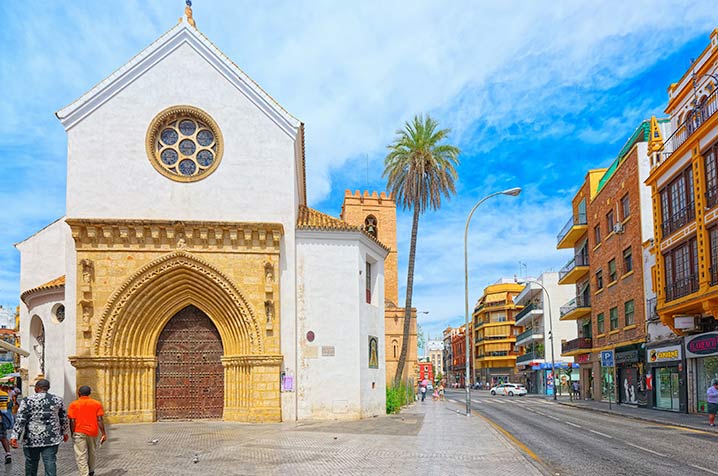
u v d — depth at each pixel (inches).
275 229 914.7
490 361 4190.5
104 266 880.9
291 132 957.2
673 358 1178.0
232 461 517.7
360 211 2647.6
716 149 925.2
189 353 931.3
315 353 928.3
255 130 952.3
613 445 657.0
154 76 940.0
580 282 2068.2
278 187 946.7
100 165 913.5
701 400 1100.5
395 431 770.2
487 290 4274.1
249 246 912.9
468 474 450.0
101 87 924.0
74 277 885.8
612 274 1657.2
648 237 1382.9
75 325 874.8
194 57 949.8
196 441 661.3
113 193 911.0
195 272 898.7
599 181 1876.2
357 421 912.9
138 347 903.1
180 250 895.1
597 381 1809.8
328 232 958.4
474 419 989.8
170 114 934.4
